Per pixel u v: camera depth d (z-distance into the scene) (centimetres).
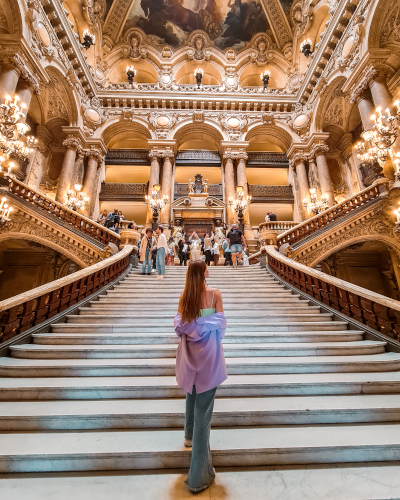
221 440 199
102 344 371
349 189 1622
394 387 266
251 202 1772
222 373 169
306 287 599
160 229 812
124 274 753
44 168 1564
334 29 1281
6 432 214
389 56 1061
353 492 161
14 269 1286
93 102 1689
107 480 174
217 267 896
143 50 2002
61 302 470
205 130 1828
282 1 1873
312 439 200
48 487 167
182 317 180
